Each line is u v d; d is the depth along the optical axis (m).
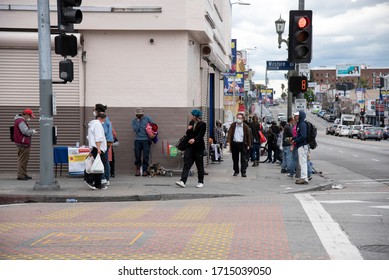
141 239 8.41
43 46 14.09
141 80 18.61
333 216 10.47
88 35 18.50
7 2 18.19
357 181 19.31
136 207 12.15
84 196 13.59
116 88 18.59
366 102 117.88
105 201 13.60
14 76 18.25
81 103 18.47
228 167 23.47
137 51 18.61
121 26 18.27
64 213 11.20
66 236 8.67
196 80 21.19
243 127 18.89
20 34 17.91
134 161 18.64
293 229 9.16
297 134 16.83
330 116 145.75
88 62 18.55
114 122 18.62
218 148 25.78
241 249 7.72
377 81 133.00
